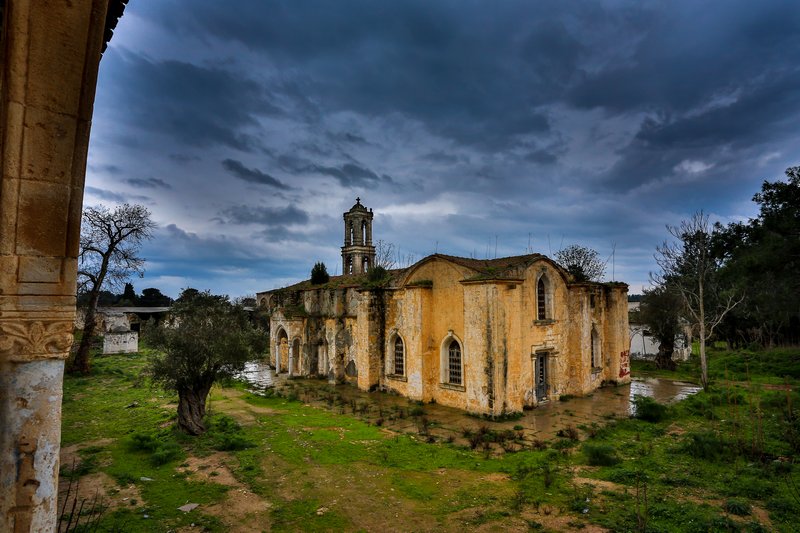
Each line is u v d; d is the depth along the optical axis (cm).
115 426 1788
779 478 1173
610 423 1873
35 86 453
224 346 1683
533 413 2119
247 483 1208
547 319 2406
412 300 2408
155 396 2392
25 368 453
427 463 1385
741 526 899
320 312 3256
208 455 1442
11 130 443
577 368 2528
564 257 4853
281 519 1002
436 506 1070
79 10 466
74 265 488
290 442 1590
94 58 483
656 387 2781
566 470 1298
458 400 2197
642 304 3666
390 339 2614
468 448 1550
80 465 1320
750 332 4312
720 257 4278
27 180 453
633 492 1115
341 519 1005
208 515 1011
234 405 2248
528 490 1152
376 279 2916
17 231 448
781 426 1642
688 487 1142
